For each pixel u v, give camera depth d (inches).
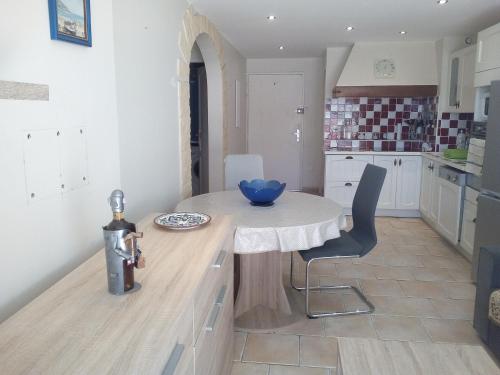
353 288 130.6
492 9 149.8
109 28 79.5
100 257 60.5
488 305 93.8
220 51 187.6
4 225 50.8
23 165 54.1
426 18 163.3
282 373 89.2
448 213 169.2
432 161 194.7
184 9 132.7
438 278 139.2
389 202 219.8
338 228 103.3
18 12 52.3
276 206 113.7
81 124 69.0
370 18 162.9
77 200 68.1
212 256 61.3
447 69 203.3
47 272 59.9
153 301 47.2
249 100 287.3
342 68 235.1
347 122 242.2
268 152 292.4
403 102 236.1
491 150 120.9
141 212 99.8
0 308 50.4
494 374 60.2
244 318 110.6
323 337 102.9
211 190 199.3
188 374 49.4
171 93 122.3
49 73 59.4
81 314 44.2
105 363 35.8
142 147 99.6
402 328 106.7
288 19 163.9
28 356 36.6
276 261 111.1
